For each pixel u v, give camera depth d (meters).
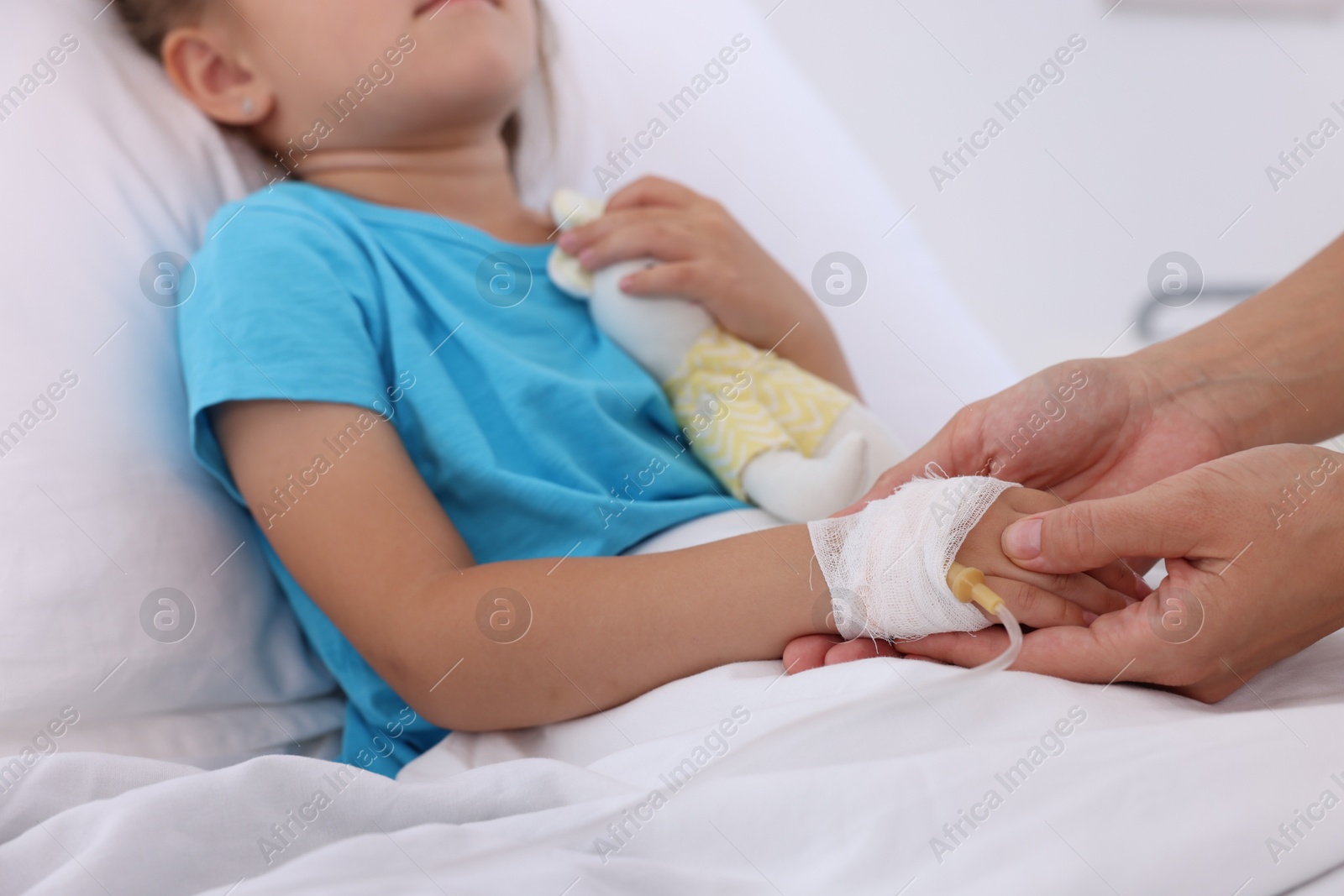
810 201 1.56
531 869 0.47
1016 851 0.45
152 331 0.92
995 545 0.64
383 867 0.47
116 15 1.08
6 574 0.72
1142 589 0.71
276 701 0.85
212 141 1.07
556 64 1.46
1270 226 1.63
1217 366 0.79
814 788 0.50
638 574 0.70
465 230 1.07
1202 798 0.46
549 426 0.94
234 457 0.83
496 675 0.69
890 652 0.67
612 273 1.03
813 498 0.89
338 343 0.85
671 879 0.48
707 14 1.63
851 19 1.64
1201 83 1.67
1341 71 1.67
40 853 0.50
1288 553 0.57
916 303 1.47
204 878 0.50
